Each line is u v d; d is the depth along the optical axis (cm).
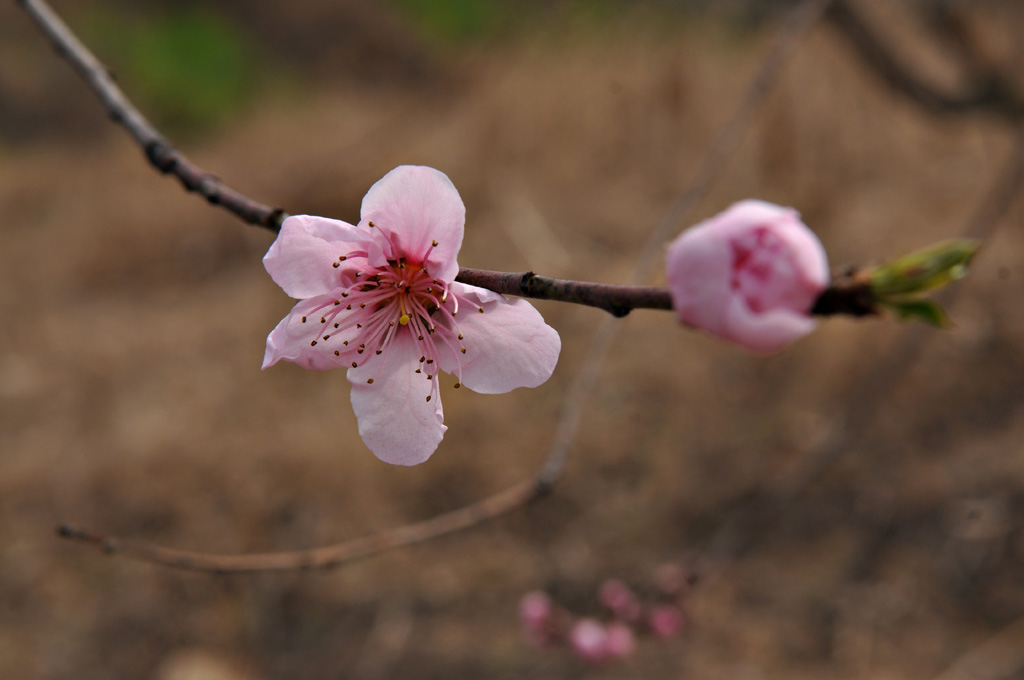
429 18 1129
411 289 142
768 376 523
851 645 386
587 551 447
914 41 551
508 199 699
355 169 684
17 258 789
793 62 640
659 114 668
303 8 1201
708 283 92
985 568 399
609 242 648
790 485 411
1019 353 486
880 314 91
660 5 690
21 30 1137
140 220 784
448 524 240
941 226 570
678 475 476
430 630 424
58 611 448
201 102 1039
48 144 1036
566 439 256
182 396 576
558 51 690
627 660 398
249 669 419
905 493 438
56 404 588
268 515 489
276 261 139
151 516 495
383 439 142
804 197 598
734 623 403
